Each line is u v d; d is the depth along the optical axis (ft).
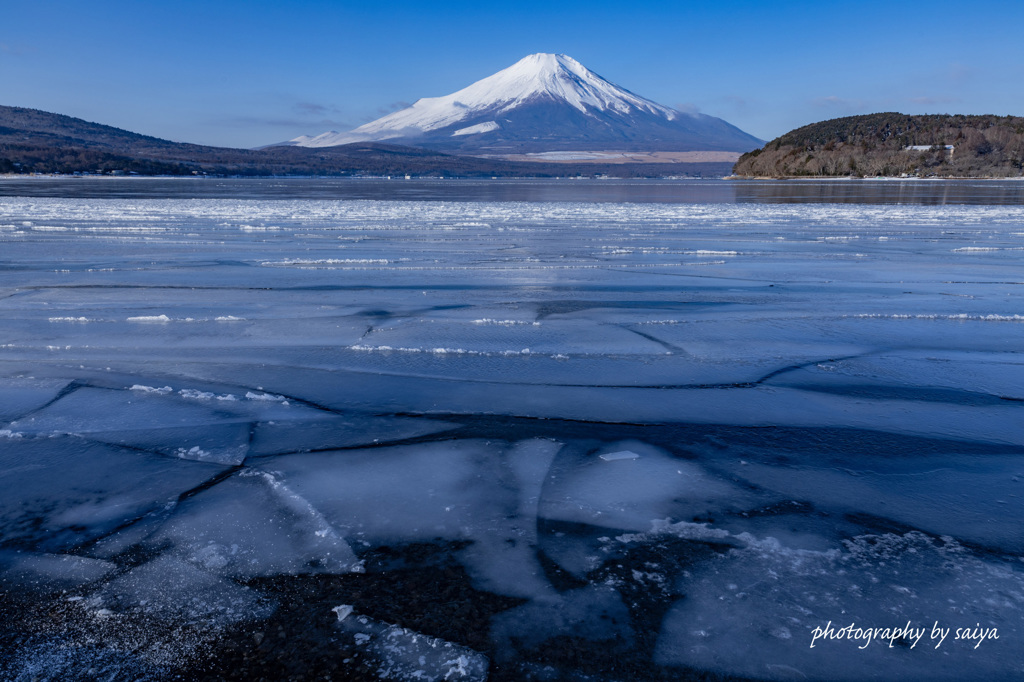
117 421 10.80
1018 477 8.92
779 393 12.39
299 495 8.28
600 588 6.40
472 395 12.17
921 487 8.63
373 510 7.92
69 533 7.38
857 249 36.14
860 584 6.48
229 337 16.48
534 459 9.44
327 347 15.53
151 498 8.21
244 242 38.42
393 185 201.36
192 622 5.89
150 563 6.79
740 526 7.61
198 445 9.87
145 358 14.57
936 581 6.53
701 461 9.41
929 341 16.37
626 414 11.25
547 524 7.63
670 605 6.14
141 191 125.90
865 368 14.01
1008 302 21.49
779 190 154.81
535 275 27.07
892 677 5.25
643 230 46.88
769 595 6.29
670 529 7.54
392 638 5.67
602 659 5.42
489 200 97.04
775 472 9.06
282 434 10.30
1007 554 7.02
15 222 50.72
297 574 6.60
